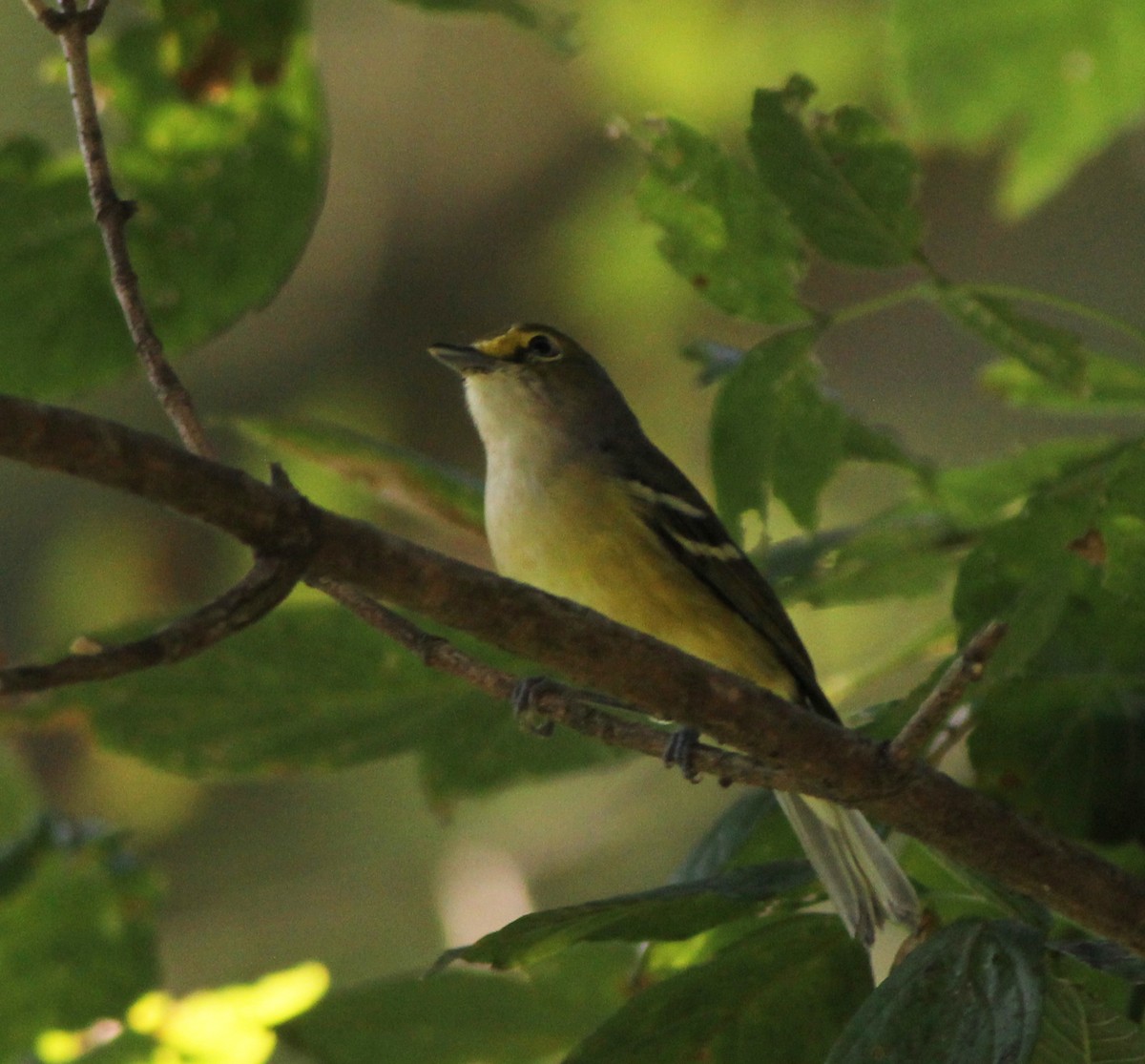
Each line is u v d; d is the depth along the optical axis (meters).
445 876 15.29
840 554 9.71
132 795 16.31
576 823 15.49
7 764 10.53
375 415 17.97
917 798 6.50
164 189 9.84
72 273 9.83
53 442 5.16
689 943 8.29
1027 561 7.89
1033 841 6.56
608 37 16.41
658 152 8.45
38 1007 9.79
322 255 18.53
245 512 5.49
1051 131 12.88
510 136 18.55
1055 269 18.78
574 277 17.80
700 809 15.26
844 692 9.92
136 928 9.81
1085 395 8.22
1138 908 6.57
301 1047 8.75
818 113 8.02
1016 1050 5.96
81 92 7.18
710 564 10.79
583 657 6.22
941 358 18.61
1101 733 8.48
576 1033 9.01
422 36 18.80
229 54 9.76
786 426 8.68
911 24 12.35
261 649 8.88
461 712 9.24
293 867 15.90
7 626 16.92
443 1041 8.95
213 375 17.84
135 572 17.16
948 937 6.41
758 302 8.64
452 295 18.16
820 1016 7.20
